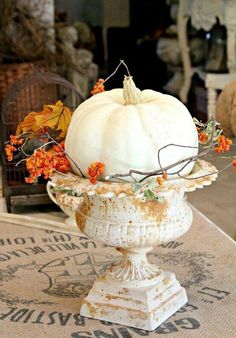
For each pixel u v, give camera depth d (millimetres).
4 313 1402
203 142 1376
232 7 4199
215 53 4762
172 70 5992
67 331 1332
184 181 1286
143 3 6777
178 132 1287
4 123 2443
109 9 6965
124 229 1308
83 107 1354
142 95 1394
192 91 5445
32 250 1743
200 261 1646
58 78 2439
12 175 2473
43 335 1318
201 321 1359
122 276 1375
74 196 1947
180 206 1354
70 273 1596
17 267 1634
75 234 1845
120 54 6703
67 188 1271
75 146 1301
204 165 1365
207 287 1505
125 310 1346
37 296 1478
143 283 1360
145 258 1398
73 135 1313
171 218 1324
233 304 1426
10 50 4000
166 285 1388
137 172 1237
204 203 3090
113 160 1263
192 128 1320
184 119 1311
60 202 1982
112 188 1245
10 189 2422
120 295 1356
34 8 4156
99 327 1344
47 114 1437
